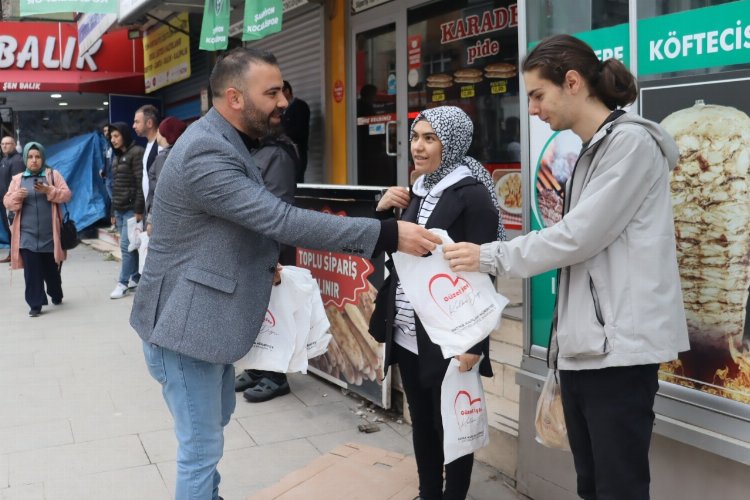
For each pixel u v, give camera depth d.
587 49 2.06
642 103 2.52
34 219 7.23
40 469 3.64
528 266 2.07
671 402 2.45
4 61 11.62
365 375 4.44
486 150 5.54
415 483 3.28
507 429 3.47
